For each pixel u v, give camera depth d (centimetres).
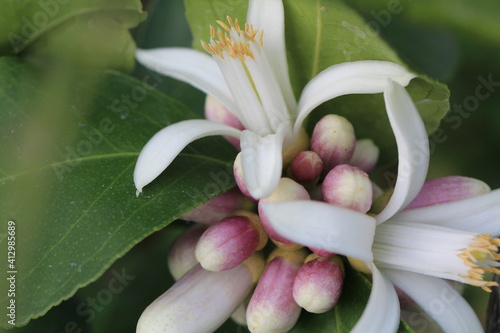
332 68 24
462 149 28
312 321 24
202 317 24
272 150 23
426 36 27
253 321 24
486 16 26
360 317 23
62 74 25
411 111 23
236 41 24
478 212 24
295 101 25
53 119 25
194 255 25
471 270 23
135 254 27
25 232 24
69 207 24
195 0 25
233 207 24
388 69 24
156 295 27
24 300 23
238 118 25
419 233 24
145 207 24
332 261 24
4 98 25
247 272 24
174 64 26
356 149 25
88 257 23
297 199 23
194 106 28
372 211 24
